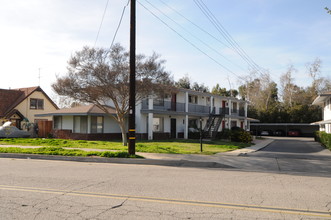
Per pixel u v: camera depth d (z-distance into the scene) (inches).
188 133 1312.7
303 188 320.8
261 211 226.8
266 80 2684.5
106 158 546.0
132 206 234.5
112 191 286.5
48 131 1170.6
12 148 654.5
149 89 764.6
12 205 232.7
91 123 1068.5
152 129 1109.7
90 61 754.2
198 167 505.7
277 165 521.0
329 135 856.3
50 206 231.3
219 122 1295.5
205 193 285.1
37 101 1493.6
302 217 213.5
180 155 608.7
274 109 2351.1
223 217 209.9
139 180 348.8
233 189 307.0
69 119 1124.5
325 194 290.2
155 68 768.3
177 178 368.8
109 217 206.4
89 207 229.9
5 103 1418.6
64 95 773.9
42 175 372.8
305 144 1227.2
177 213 217.3
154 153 631.8
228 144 978.1
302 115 2255.2
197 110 1398.9
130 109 573.9
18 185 307.4
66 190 287.6
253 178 385.1
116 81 755.4
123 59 762.2
